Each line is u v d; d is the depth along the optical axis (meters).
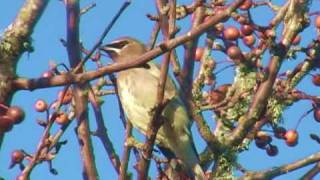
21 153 10.73
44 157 10.52
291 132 11.85
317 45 11.70
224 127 11.98
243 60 12.04
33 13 9.15
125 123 11.97
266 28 11.64
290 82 11.84
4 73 8.84
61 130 10.75
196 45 11.81
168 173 11.58
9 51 8.95
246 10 11.73
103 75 8.41
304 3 11.09
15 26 9.09
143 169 9.75
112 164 10.71
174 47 8.20
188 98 11.73
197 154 11.95
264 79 11.17
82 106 10.31
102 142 10.81
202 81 12.37
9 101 8.95
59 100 11.16
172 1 8.62
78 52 10.33
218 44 12.47
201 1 11.16
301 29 11.05
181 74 11.81
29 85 8.74
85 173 10.11
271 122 11.86
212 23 8.12
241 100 11.98
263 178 10.92
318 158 10.82
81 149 10.19
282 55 11.08
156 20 10.33
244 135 11.16
